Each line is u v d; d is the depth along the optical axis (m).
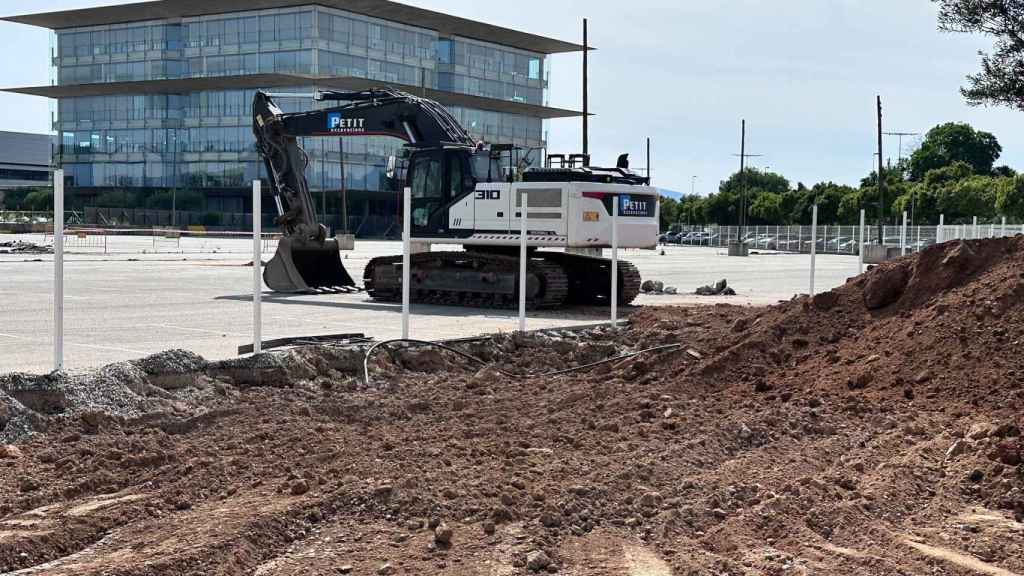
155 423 8.20
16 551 5.38
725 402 9.41
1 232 72.19
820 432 8.29
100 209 79.38
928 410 8.86
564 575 5.24
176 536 5.59
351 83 73.88
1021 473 6.95
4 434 7.72
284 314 17.22
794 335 11.09
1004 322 9.78
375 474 6.73
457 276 19.64
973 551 5.82
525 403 9.33
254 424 8.23
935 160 105.50
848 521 6.16
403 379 10.78
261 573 5.21
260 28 75.62
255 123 22.67
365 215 78.50
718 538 5.84
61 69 83.19
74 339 13.25
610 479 6.74
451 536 5.67
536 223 18.81
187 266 32.47
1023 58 28.02
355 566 5.30
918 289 11.04
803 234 79.25
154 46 79.38
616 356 12.34
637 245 19.41
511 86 86.75
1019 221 65.31
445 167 19.83
